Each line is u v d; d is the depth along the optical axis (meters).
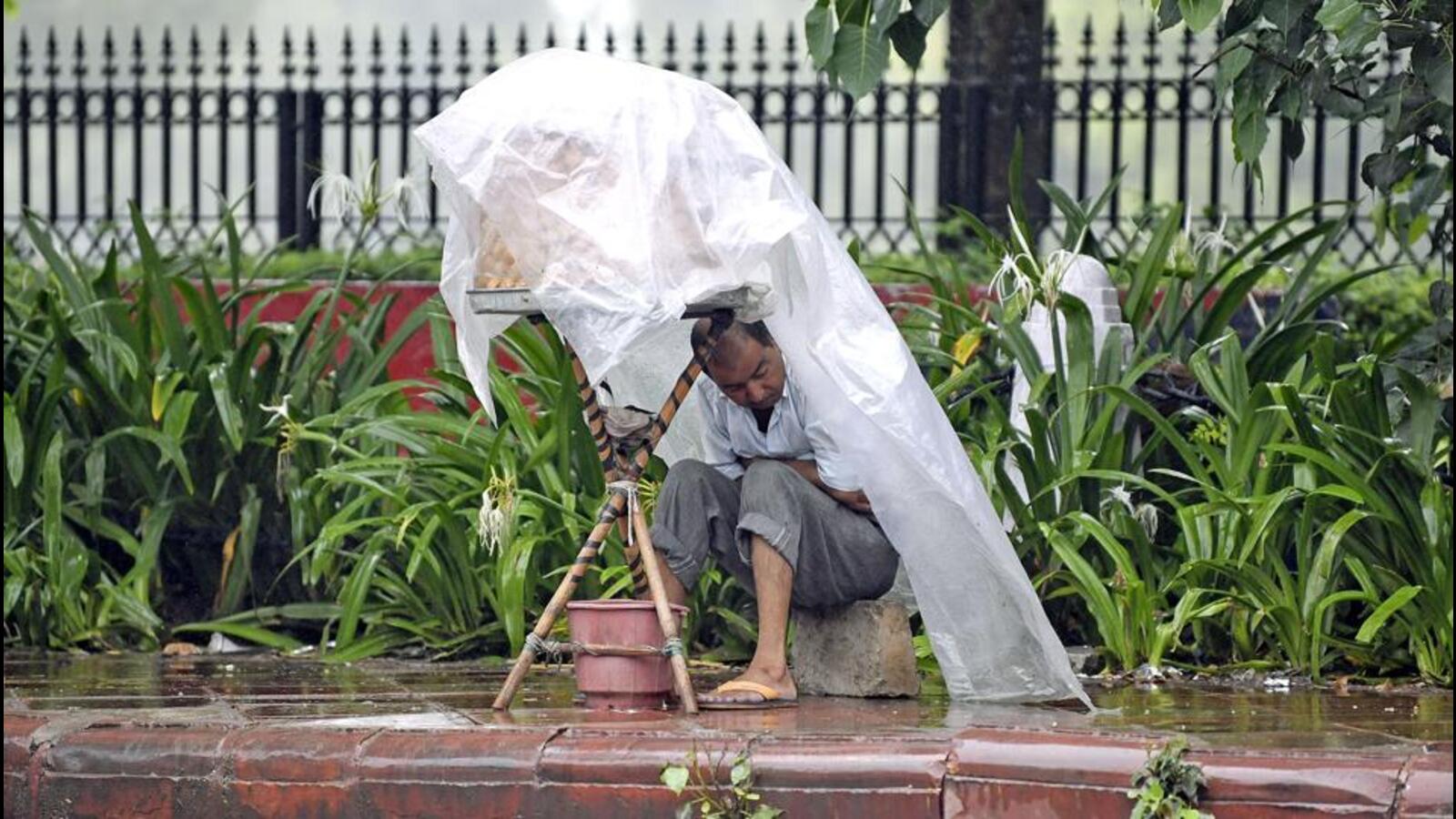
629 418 8.78
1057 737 7.15
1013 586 8.77
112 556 13.30
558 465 11.81
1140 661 10.61
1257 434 10.95
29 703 9.14
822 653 9.39
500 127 8.38
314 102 19.08
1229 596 10.54
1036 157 18.31
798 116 18.47
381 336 14.30
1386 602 9.95
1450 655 10.16
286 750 7.84
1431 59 10.05
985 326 11.73
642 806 7.43
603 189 8.30
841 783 7.26
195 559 13.08
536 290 8.30
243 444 12.80
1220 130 18.08
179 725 8.20
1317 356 10.87
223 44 19.06
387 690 9.80
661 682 8.72
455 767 7.62
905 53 10.06
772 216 8.43
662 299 8.18
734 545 9.23
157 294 13.01
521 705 8.98
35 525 12.76
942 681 10.27
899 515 8.76
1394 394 11.29
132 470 12.84
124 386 13.02
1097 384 11.50
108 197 18.75
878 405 8.65
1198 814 6.80
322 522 12.47
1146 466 11.81
